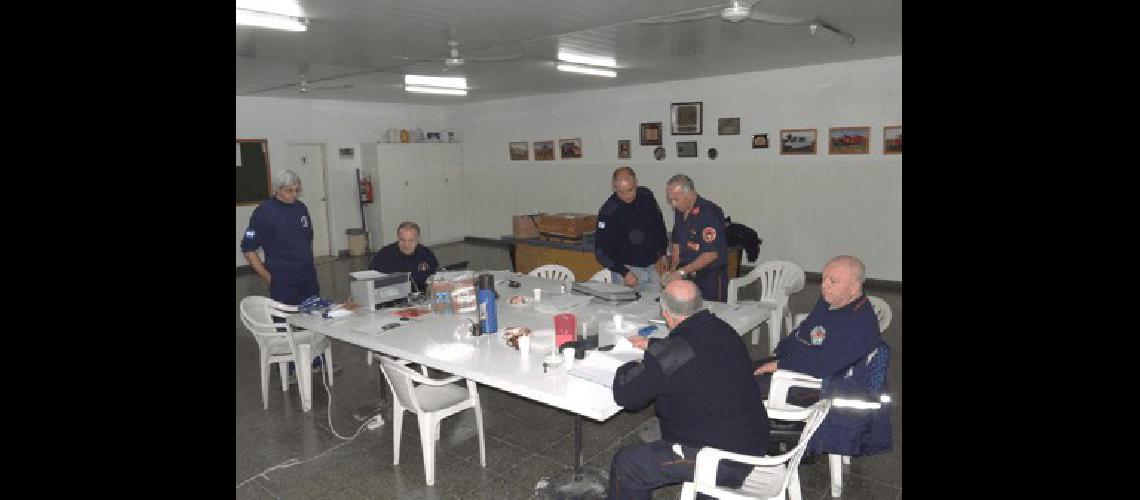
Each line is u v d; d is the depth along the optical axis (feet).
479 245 35.09
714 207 12.84
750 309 10.92
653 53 18.76
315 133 31.17
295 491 9.41
